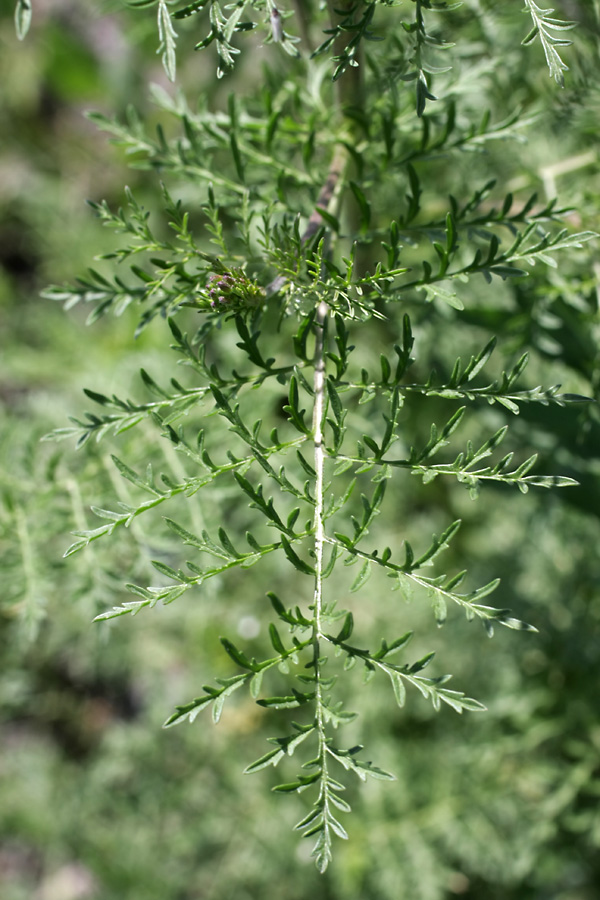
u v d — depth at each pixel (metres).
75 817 0.81
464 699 0.34
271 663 0.34
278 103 0.47
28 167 1.00
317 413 0.37
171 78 0.35
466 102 0.48
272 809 0.72
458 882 0.74
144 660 0.80
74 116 1.01
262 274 0.38
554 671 0.64
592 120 0.47
